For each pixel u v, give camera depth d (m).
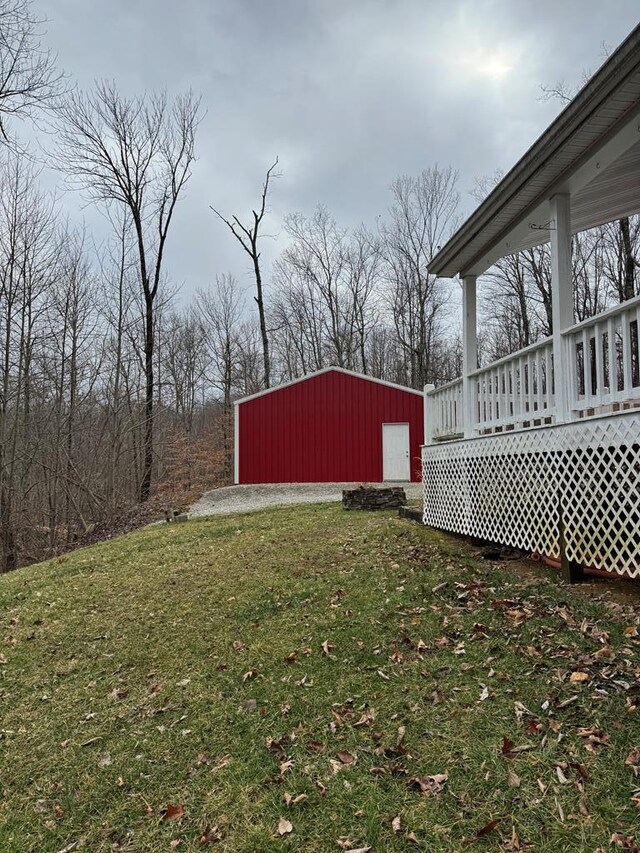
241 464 17.17
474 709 2.74
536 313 21.31
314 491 14.95
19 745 3.09
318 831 2.13
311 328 29.67
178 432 25.58
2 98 7.14
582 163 4.23
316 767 2.52
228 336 29.12
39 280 17.20
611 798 2.04
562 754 2.31
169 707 3.29
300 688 3.26
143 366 20.69
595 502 4.07
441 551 5.62
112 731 3.12
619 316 3.80
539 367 4.84
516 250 6.07
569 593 3.96
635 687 2.65
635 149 4.56
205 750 2.81
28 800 2.62
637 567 3.64
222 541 7.64
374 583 4.86
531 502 4.81
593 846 1.86
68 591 6.01
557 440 4.41
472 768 2.33
